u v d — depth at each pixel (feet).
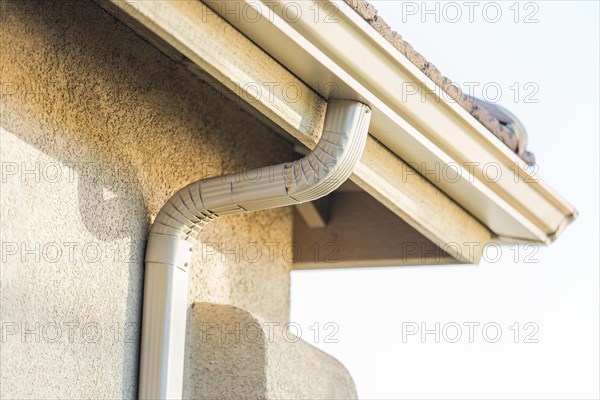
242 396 20.94
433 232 23.73
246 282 23.68
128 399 18.98
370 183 21.42
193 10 17.04
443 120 20.94
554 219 25.43
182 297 19.84
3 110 16.92
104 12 19.79
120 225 19.40
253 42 18.17
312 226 28.68
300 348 22.76
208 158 22.61
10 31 17.35
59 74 18.37
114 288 19.02
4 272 16.52
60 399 17.38
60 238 17.84
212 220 20.54
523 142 24.08
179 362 19.51
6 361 16.34
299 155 26.55
